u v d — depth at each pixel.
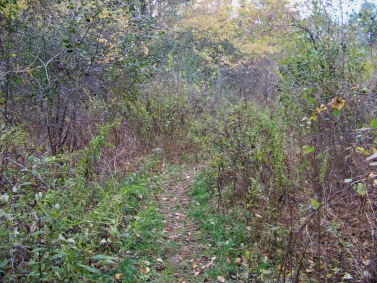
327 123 5.37
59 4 7.47
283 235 4.14
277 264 3.93
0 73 5.62
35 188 4.01
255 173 5.37
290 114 6.36
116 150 7.09
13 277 2.66
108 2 7.30
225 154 6.13
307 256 3.83
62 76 6.87
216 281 3.89
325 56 6.27
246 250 4.06
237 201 5.57
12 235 2.78
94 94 7.77
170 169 8.08
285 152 5.19
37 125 6.44
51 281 2.79
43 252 2.79
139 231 4.67
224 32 16.84
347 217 4.25
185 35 18.20
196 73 16.88
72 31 7.12
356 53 6.25
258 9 11.23
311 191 4.93
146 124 8.96
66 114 6.86
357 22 7.31
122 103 8.39
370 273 3.27
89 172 4.99
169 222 5.37
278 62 7.28
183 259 4.36
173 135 9.31
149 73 8.74
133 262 4.06
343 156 4.92
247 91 16.88
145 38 8.45
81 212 3.83
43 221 2.88
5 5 6.24
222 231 4.86
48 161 4.13
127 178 6.58
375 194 4.10
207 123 9.64
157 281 3.80
